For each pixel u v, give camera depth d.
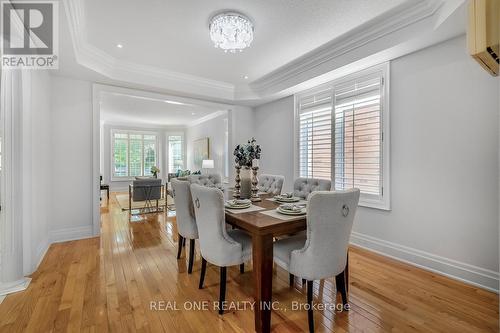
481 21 1.19
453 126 2.37
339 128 3.49
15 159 2.20
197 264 2.73
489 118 2.15
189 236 2.52
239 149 2.69
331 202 1.57
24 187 2.31
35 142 2.68
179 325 1.72
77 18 2.32
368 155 3.11
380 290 2.16
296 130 4.25
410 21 2.37
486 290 2.15
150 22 2.52
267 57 3.39
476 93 2.22
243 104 5.05
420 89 2.60
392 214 2.86
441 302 1.98
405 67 2.73
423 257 2.59
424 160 2.58
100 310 1.88
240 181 2.71
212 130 7.72
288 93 4.26
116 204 6.34
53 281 2.31
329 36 2.84
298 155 4.23
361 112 3.18
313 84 3.78
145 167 9.46
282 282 2.36
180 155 9.88
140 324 1.72
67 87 3.46
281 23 2.56
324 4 2.26
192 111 7.00
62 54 2.76
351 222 1.74
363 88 3.15
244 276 2.46
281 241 2.08
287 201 2.51
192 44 3.00
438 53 2.46
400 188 2.79
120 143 8.99
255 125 5.31
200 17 2.44
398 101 2.79
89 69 3.18
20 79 2.23
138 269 2.59
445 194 2.43
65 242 3.41
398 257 2.80
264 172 5.05
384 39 2.60
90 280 2.34
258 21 2.53
